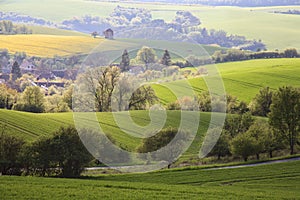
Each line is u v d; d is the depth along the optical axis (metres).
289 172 50.16
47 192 26.70
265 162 61.09
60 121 68.06
